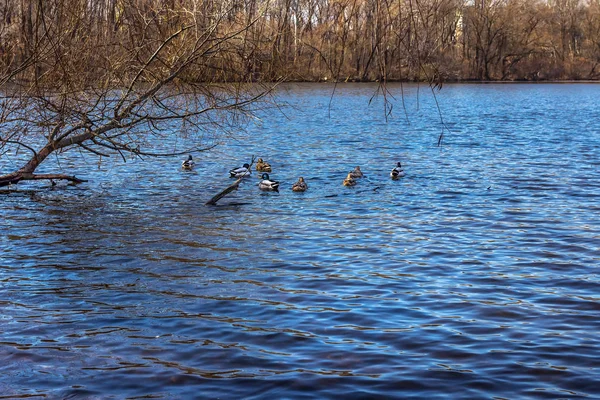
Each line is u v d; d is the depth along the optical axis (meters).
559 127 45.66
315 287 13.66
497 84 102.81
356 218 19.75
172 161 30.73
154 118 21.98
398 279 14.15
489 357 10.35
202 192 23.92
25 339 11.12
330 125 46.69
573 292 13.28
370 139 39.28
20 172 23.30
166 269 14.89
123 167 28.83
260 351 10.63
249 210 20.95
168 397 9.23
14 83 21.44
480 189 23.95
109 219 19.62
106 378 9.79
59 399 9.21
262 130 43.12
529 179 25.78
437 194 23.22
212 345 10.88
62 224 18.95
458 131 43.41
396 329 11.45
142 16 21.30
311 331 11.41
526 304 12.62
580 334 11.21
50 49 20.31
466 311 12.29
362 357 10.38
